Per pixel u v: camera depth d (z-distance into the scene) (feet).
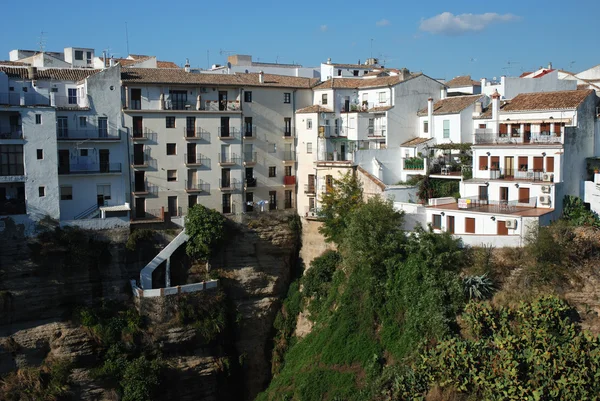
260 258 283.79
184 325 251.39
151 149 272.51
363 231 234.38
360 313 231.09
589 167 243.81
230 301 272.72
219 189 285.84
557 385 177.58
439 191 267.18
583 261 211.82
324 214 272.92
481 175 252.21
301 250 293.43
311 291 270.26
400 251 230.68
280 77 317.01
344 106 303.48
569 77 340.18
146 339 245.45
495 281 213.46
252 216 281.95
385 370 211.41
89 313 242.78
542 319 192.03
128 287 255.50
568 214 231.91
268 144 298.56
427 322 209.46
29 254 238.89
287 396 230.68
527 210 229.25
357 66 374.63
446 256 216.13
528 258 213.66
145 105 272.72
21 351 234.79
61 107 255.91
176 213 279.28
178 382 248.32
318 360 232.73
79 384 236.63
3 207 237.86
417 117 298.97
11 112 239.50
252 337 276.21
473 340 197.26
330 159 291.58
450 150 276.62
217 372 256.52
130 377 236.84
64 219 256.73
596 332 199.21
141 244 260.01
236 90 289.74
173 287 252.42
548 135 240.32
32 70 264.72
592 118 247.29
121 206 264.52
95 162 262.47
